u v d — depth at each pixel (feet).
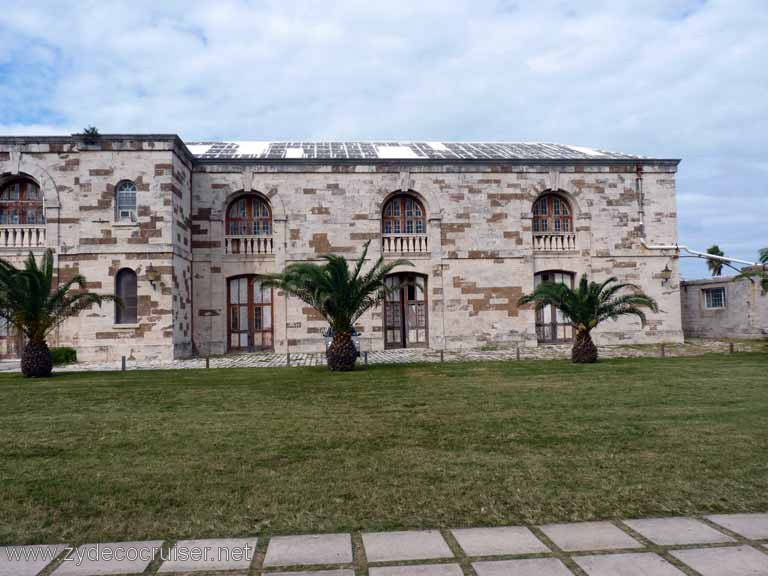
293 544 16.34
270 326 90.63
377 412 36.37
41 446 28.09
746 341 97.96
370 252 91.04
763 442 27.45
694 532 16.92
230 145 106.93
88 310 76.59
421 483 21.83
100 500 20.24
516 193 94.79
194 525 17.92
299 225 90.43
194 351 87.30
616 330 96.32
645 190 98.07
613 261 96.63
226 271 89.04
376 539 16.66
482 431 30.58
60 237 77.51
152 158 78.43
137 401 41.34
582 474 22.72
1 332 79.30
